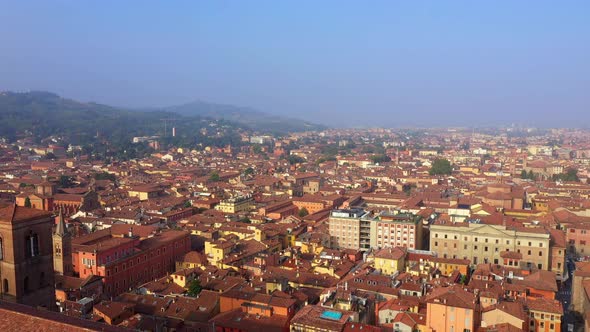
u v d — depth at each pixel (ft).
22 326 277.64
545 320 586.86
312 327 522.06
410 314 584.81
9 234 337.72
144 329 570.05
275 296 611.88
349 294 612.29
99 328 278.46
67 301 630.74
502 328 522.06
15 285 341.00
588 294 623.36
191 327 602.03
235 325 563.89
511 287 646.33
